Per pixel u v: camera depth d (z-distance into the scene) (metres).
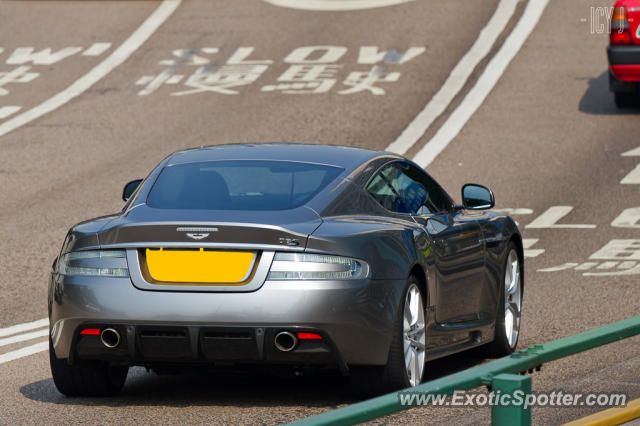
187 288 21.22
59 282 22.17
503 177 57.91
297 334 21.00
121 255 21.72
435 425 20.44
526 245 45.09
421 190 25.95
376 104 74.06
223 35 94.44
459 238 25.61
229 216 21.91
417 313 22.94
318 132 67.50
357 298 21.27
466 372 13.58
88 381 23.08
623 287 36.91
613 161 60.28
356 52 87.81
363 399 22.77
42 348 29.14
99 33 96.44
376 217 23.38
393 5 100.38
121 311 21.33
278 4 103.31
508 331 28.50
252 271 21.17
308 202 22.52
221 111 73.56
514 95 75.94
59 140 67.81
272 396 23.45
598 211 50.69
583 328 30.86
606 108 72.81
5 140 68.38
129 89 80.75
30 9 104.19
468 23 94.31
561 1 99.56
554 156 61.88
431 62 84.44
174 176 23.81
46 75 85.56
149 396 23.58
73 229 22.91
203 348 21.17
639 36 70.50
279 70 84.19
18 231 47.34
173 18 99.94
